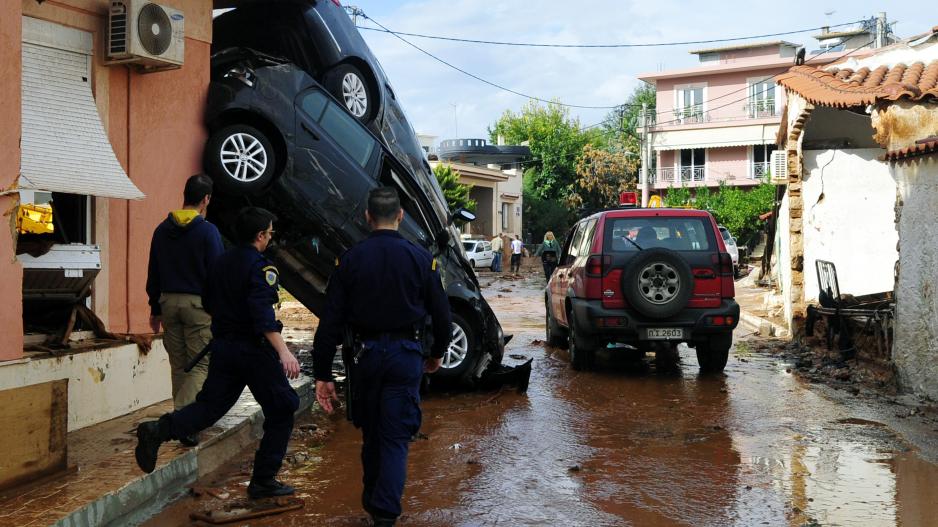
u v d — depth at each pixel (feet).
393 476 14.67
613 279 32.96
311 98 28.32
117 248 23.70
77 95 22.30
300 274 29.84
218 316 16.53
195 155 26.05
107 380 21.80
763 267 81.51
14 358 17.04
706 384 31.99
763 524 16.01
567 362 38.22
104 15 22.97
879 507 16.98
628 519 16.38
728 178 170.50
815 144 49.39
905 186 28.37
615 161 193.77
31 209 21.95
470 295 30.50
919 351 28.07
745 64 170.81
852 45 166.91
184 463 18.25
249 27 35.12
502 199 159.12
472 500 17.63
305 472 19.77
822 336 41.32
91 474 16.55
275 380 16.56
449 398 29.45
